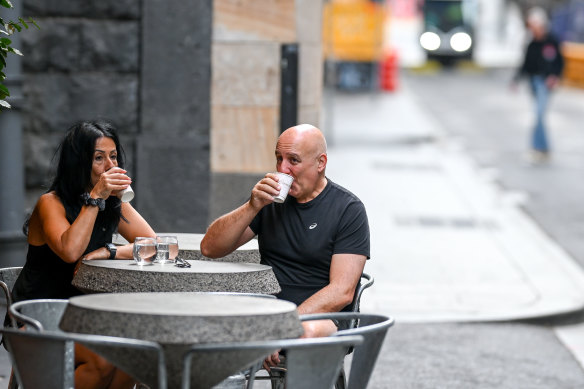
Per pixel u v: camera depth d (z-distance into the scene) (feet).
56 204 35.65
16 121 60.08
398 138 167.73
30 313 29.84
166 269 33.24
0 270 37.50
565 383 52.44
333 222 35.76
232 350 25.07
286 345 25.55
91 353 32.71
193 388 27.02
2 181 60.08
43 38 63.05
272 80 64.03
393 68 253.44
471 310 66.95
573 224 101.35
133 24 63.36
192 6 63.21
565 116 211.00
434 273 77.36
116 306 26.91
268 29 63.72
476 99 245.86
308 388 26.68
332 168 131.95
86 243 34.19
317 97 67.77
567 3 354.33
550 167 141.38
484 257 84.02
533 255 85.40
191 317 25.80
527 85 282.15
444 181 125.39
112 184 34.32
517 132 182.09
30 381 26.55
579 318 67.97
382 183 121.49
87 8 63.05
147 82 63.62
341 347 26.91
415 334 61.46
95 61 63.36
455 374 53.31
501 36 488.02
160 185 64.23
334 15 222.28
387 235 91.61
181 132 64.13
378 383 50.98
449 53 364.58
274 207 36.60
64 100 63.52
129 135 63.98
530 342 61.11
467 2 365.40
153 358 26.25
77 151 35.70
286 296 36.09
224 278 32.81
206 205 64.64
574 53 288.51
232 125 64.39
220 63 63.87
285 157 35.55
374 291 70.90
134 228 38.86
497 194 117.50
